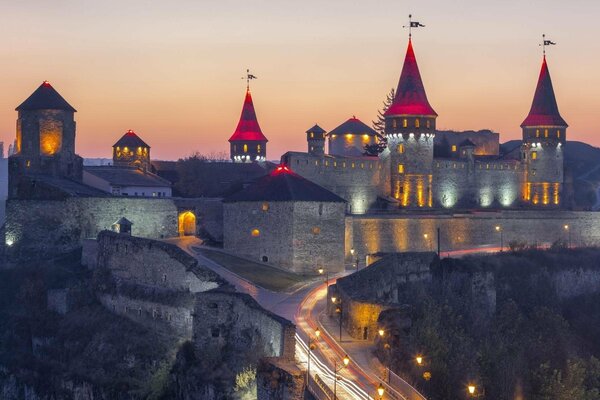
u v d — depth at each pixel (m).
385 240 188.00
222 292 108.50
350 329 107.94
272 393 80.00
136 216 171.62
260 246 163.38
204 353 106.50
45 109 184.00
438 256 170.12
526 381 116.62
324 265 162.88
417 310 122.75
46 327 141.88
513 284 177.88
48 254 165.38
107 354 127.50
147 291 131.62
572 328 169.25
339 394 81.44
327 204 163.50
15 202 167.62
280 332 92.94
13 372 134.75
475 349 116.25
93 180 190.12
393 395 82.44
